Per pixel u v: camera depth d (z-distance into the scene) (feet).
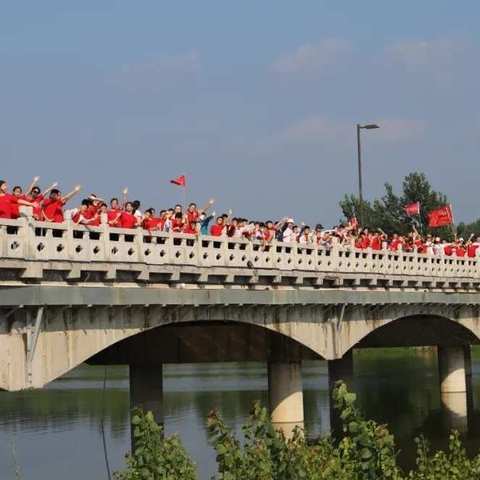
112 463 211.82
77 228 149.38
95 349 156.56
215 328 227.40
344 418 93.15
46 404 319.68
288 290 204.64
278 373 225.15
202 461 207.62
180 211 181.98
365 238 248.32
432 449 224.12
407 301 252.42
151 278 167.63
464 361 329.31
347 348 232.94
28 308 141.79
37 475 200.13
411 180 550.36
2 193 139.64
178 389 358.64
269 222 203.00
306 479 94.73
